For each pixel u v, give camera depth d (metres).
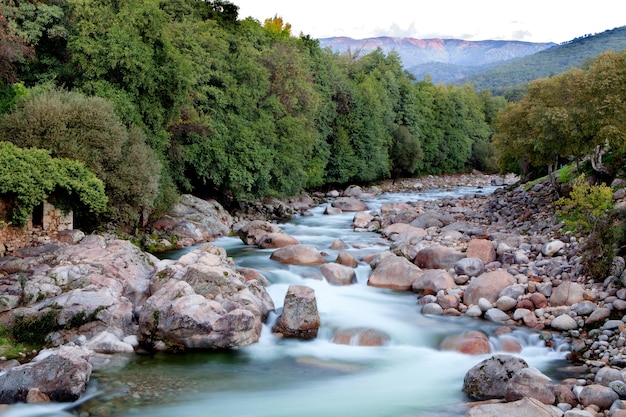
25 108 27.28
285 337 18.98
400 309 21.81
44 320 17.73
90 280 19.84
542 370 15.98
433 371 16.44
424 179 95.69
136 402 14.05
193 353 17.50
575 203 26.59
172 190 35.66
